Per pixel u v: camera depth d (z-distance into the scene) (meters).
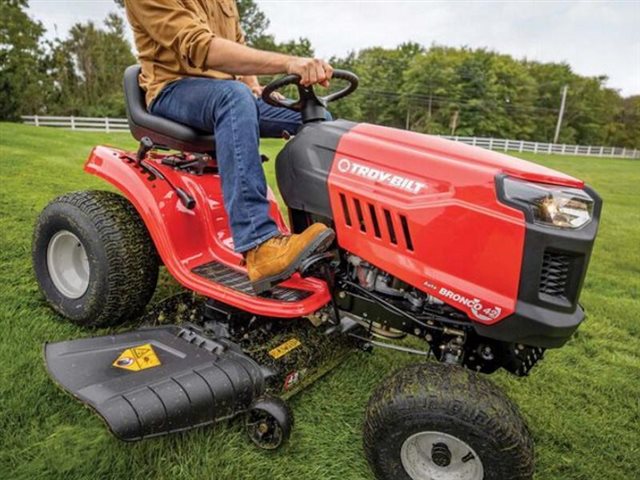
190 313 2.03
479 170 1.45
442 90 47.66
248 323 1.92
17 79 28.34
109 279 2.05
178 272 1.97
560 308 1.40
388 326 1.73
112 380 1.58
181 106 1.90
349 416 1.87
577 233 1.37
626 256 4.77
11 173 5.60
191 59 1.73
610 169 22.16
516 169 1.43
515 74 50.94
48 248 2.28
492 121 47.38
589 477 1.67
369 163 1.62
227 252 2.10
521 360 1.66
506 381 2.21
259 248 1.69
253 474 1.53
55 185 5.08
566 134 50.41
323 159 1.71
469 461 1.38
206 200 2.13
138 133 2.11
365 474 1.59
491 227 1.41
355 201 1.63
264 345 1.81
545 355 2.50
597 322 2.98
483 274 1.44
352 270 1.77
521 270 1.39
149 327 1.93
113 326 2.24
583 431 1.91
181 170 2.20
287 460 1.60
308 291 1.88
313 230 1.59
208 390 1.56
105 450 1.53
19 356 1.95
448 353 1.62
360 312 1.76
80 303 2.17
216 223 2.15
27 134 11.84
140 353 1.73
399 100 50.59
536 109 49.59
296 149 1.77
